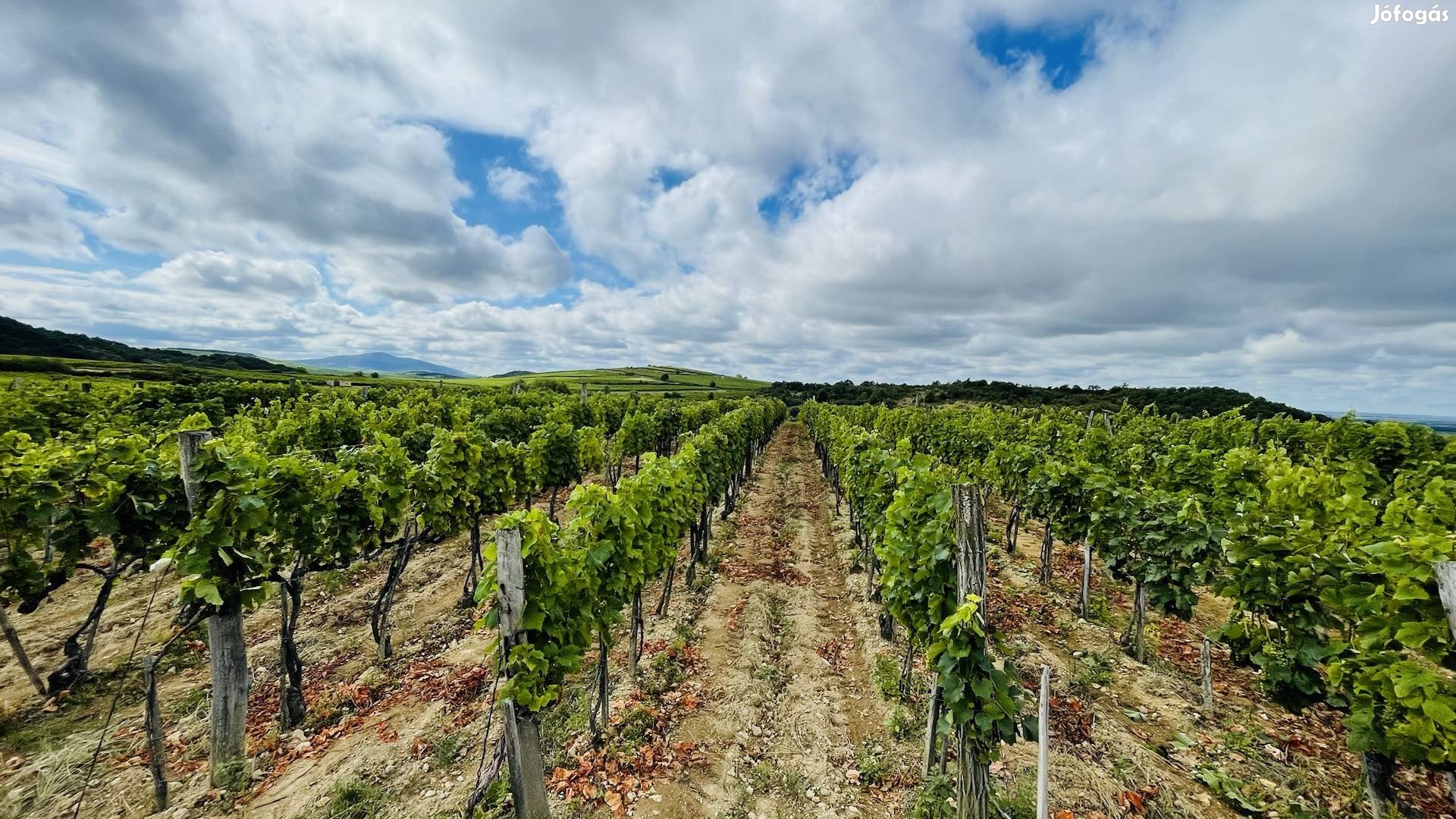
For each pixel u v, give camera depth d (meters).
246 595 5.29
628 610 9.59
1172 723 6.01
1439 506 4.22
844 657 8.00
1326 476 6.06
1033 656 7.45
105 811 4.81
